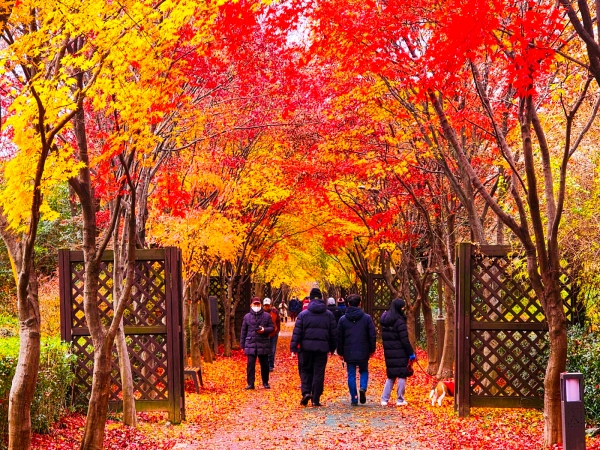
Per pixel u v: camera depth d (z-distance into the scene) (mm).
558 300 8797
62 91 6090
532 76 7684
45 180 6492
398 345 13555
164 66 7586
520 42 7566
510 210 12805
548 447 8758
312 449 9500
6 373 8211
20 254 6754
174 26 7047
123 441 9539
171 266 11719
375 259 30297
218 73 12383
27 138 6383
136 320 11773
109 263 11617
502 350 13250
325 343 13797
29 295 6688
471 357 11680
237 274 26406
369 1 9828
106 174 8156
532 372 11641
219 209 17781
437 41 8359
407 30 9859
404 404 13508
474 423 10992
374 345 13906
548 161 8680
